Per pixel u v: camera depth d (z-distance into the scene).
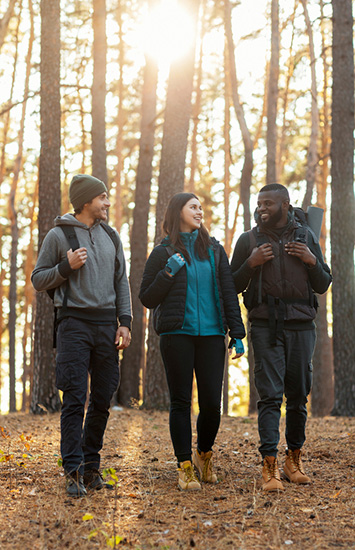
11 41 19.95
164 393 10.96
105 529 3.43
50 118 10.48
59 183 10.50
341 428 7.45
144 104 15.43
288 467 4.56
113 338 4.33
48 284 4.22
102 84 13.81
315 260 4.44
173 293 4.34
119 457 5.47
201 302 4.37
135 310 14.90
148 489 4.27
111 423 8.21
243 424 8.25
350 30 10.80
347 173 10.70
